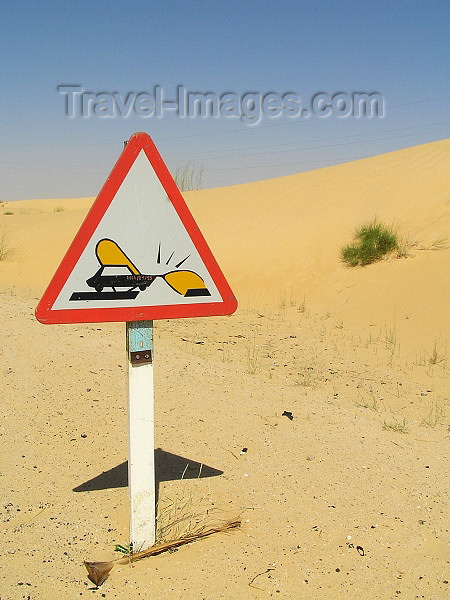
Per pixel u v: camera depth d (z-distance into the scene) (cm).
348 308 1331
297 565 322
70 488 388
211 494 388
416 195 1900
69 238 2273
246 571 314
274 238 1894
